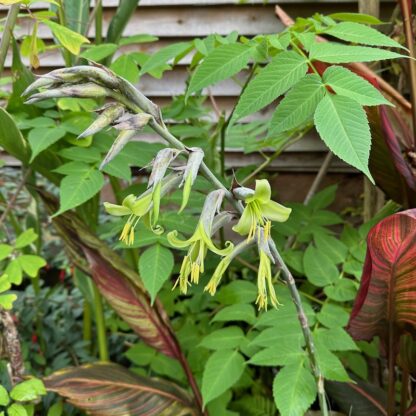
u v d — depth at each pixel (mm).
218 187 698
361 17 1015
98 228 1248
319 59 764
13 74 1001
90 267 1048
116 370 1044
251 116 1885
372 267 850
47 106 1074
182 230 976
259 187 648
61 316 1495
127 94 640
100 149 1013
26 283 1711
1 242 1277
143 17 1873
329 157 1558
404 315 890
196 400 1043
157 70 1129
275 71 755
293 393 866
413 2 1221
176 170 662
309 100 730
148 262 925
